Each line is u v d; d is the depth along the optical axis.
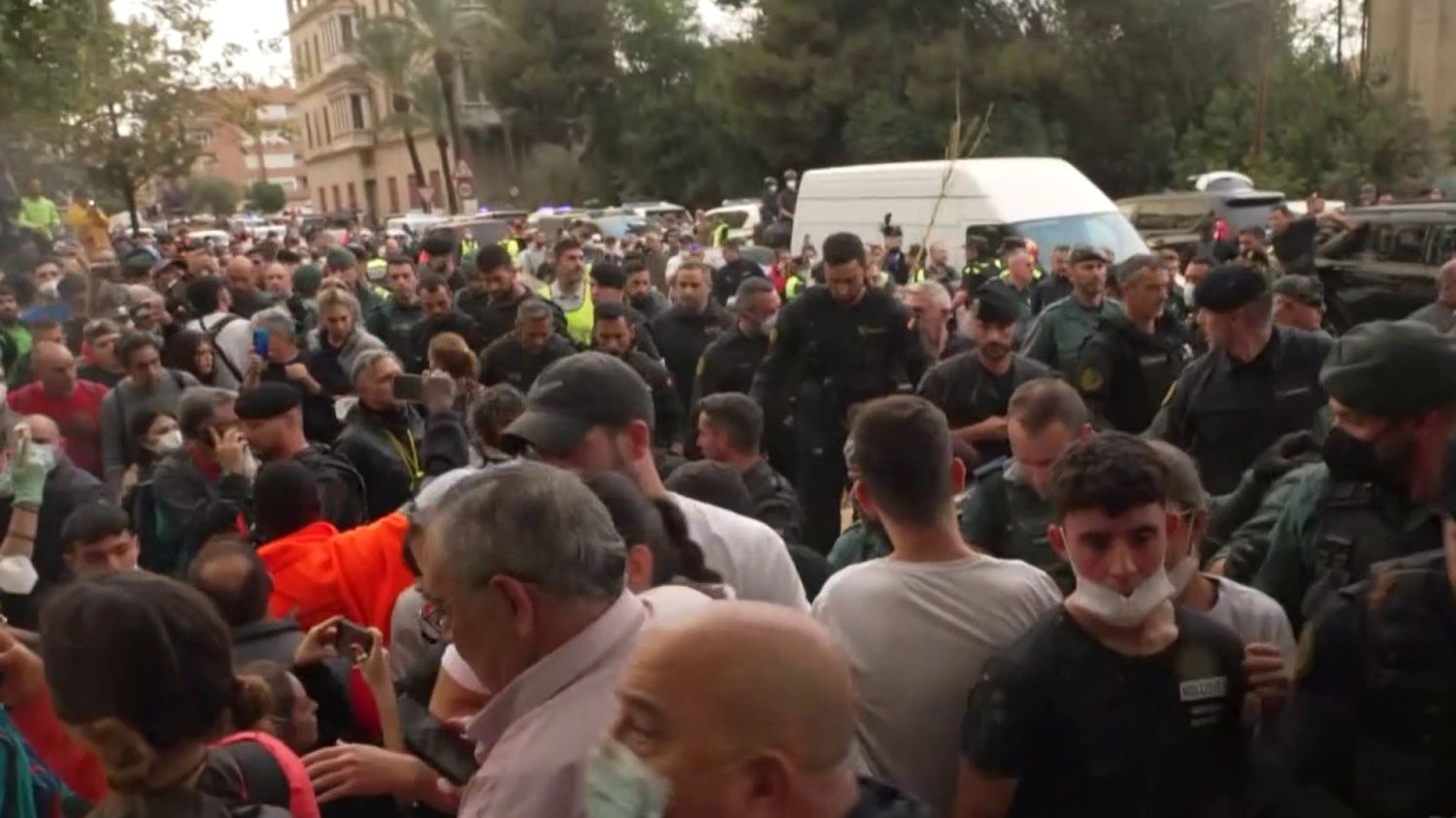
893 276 14.73
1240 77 37.53
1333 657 2.09
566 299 9.76
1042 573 2.70
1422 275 12.12
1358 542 2.52
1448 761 1.99
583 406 2.79
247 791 2.15
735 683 1.26
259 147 39.69
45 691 2.49
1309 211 17.06
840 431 6.30
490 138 60.69
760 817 1.25
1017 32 38.91
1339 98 34.09
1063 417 3.36
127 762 1.83
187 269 13.54
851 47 39.09
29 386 6.98
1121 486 2.15
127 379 6.76
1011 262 11.33
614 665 1.90
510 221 28.09
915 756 2.53
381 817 2.59
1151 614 2.23
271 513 3.72
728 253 13.84
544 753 1.82
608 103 51.72
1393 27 38.28
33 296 10.77
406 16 54.72
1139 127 38.53
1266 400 4.34
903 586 2.56
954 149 11.06
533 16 50.88
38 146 18.75
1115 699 2.20
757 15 42.22
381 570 3.60
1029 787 2.27
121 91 25.27
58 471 5.00
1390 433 2.44
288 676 2.74
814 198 18.27
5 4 10.64
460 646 1.97
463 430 5.12
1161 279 5.33
